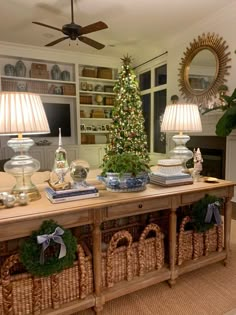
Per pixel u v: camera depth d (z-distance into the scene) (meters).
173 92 5.16
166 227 2.06
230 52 3.88
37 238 1.29
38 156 5.70
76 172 1.66
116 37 4.97
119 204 1.57
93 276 1.56
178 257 1.89
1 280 1.33
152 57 5.87
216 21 4.05
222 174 4.11
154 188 1.85
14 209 1.39
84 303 1.51
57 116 6.10
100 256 1.57
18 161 1.51
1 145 5.46
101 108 6.61
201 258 2.01
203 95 4.38
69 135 6.31
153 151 6.19
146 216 2.14
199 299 1.72
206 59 4.31
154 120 6.11
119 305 1.65
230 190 2.08
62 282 1.47
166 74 5.48
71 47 5.55
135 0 3.58
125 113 4.75
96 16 4.05
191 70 4.64
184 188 1.87
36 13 3.93
